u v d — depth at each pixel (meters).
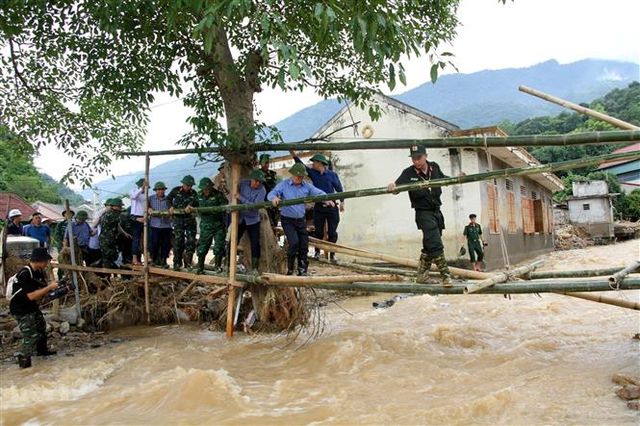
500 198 18.06
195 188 9.42
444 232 16.19
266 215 8.90
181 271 9.03
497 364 5.83
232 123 8.09
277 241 9.15
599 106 54.12
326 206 8.41
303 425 4.14
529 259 21.58
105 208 10.23
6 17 8.16
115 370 6.39
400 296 11.94
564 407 4.29
